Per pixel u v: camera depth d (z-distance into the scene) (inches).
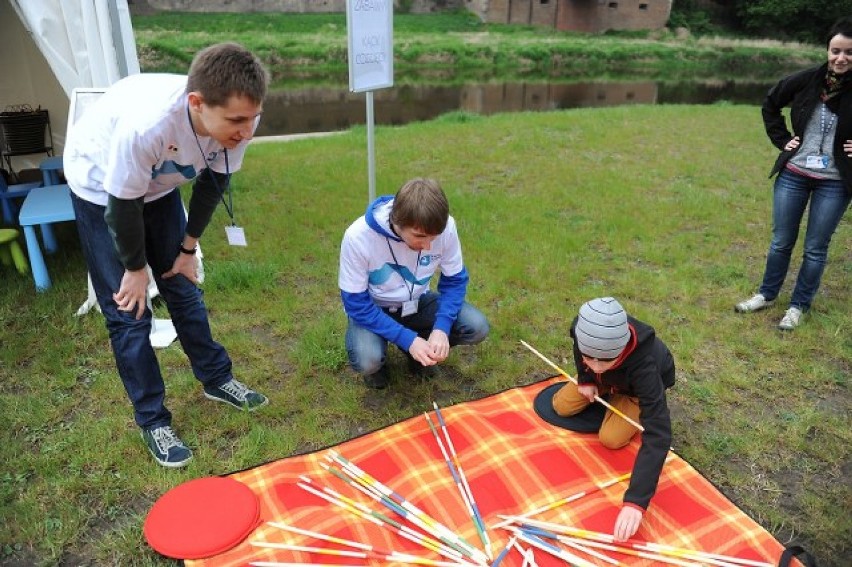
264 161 308.3
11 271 179.8
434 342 115.2
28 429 117.3
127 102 89.3
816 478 108.6
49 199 180.7
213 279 171.9
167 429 110.7
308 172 286.7
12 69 245.3
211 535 90.5
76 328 149.6
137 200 89.3
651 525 94.0
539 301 166.4
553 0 1298.0
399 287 119.5
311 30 1077.1
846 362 141.4
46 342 144.2
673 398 128.6
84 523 98.0
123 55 159.2
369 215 110.9
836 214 144.6
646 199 248.5
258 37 992.9
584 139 358.3
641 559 88.7
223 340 146.7
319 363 138.7
